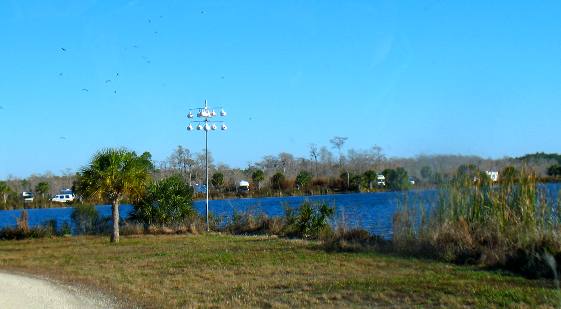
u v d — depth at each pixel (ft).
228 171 285.64
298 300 36.06
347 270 46.78
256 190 230.07
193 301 37.55
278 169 272.10
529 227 46.26
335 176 229.66
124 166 86.43
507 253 44.83
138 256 64.28
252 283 43.14
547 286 36.50
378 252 55.67
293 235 82.58
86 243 84.53
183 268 52.65
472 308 31.78
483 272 42.39
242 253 61.05
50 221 107.96
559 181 57.62
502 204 50.72
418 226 55.21
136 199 99.76
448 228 51.75
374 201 147.84
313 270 47.62
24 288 45.65
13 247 84.17
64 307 37.35
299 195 213.05
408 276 42.22
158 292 41.42
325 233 73.31
